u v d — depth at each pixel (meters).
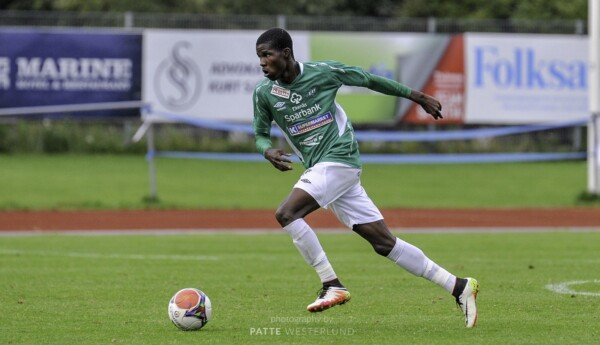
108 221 62.78
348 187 26.70
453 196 80.62
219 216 66.25
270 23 100.75
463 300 26.62
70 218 64.25
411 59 98.31
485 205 74.88
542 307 30.72
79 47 95.25
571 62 100.25
